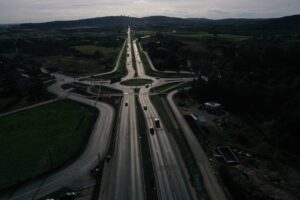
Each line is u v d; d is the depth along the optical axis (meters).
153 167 90.50
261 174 89.12
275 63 185.62
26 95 172.88
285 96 138.00
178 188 79.62
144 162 93.56
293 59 180.75
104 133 116.50
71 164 94.00
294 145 106.88
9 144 109.06
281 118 121.25
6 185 83.25
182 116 134.50
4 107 152.25
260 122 131.00
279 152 105.00
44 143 109.12
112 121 129.00
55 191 80.12
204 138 111.62
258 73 171.88
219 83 155.25
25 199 77.38
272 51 188.75
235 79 164.25
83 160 96.25
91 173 88.50
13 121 132.75
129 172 88.19
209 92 157.25
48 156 98.94
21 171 90.19
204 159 95.38
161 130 118.44
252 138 116.50
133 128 121.00
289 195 78.69
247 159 97.56
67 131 119.44
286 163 98.12
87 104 154.50
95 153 100.69
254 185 82.38
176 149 101.94
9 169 91.50
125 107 148.00
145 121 128.62
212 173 87.12
